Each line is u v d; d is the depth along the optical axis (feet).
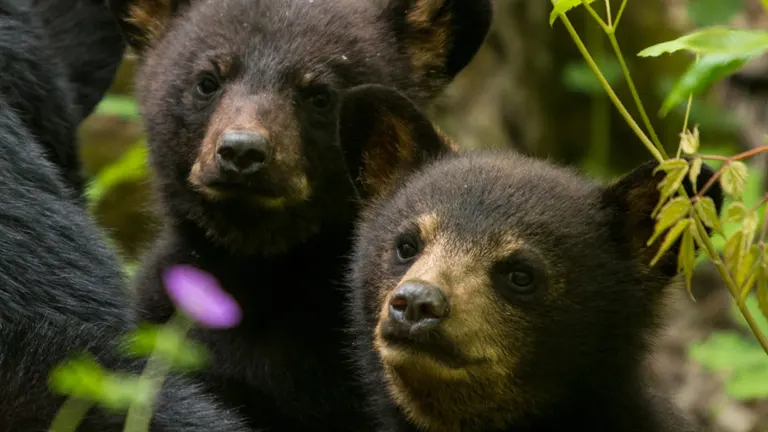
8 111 28.94
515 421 31.65
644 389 33.58
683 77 27.22
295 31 38.68
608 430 32.19
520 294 30.68
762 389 38.96
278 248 37.42
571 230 31.55
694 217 27.22
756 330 28.73
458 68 42.83
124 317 28.32
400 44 41.32
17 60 32.17
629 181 32.42
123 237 54.90
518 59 62.13
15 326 25.91
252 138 35.70
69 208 28.96
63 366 24.54
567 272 31.17
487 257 30.60
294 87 37.78
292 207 37.04
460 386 30.40
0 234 26.91
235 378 37.19
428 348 29.17
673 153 61.21
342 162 37.83
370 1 42.39
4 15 32.63
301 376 37.42
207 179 36.42
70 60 38.19
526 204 31.71
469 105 60.49
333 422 37.40
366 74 39.06
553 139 63.46
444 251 30.63
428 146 35.14
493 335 30.14
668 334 55.06
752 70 59.67
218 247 38.29
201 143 37.96
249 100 37.19
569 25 31.01
